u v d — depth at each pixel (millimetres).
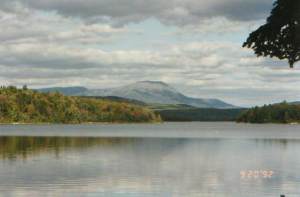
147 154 96375
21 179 55125
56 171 63344
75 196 44594
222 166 72562
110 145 127500
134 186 50719
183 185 51688
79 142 140000
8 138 161875
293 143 141250
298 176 59000
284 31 20188
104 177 57500
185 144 136875
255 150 110562
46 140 149750
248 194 46531
